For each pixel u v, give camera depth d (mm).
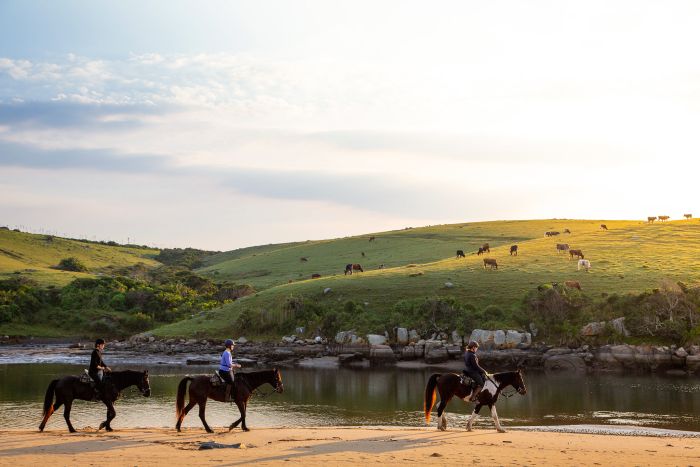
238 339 81625
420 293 81625
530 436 23469
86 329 107000
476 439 22438
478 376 25000
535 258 93938
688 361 57906
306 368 64250
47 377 53062
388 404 38500
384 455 18828
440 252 130000
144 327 107812
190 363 67562
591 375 56031
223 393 24500
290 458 18172
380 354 69438
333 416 33875
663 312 65062
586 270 82812
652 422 31359
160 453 18922
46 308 112750
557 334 67625
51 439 21672
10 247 174375
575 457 18844
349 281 91062
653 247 94875
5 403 37469
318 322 80312
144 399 40250
